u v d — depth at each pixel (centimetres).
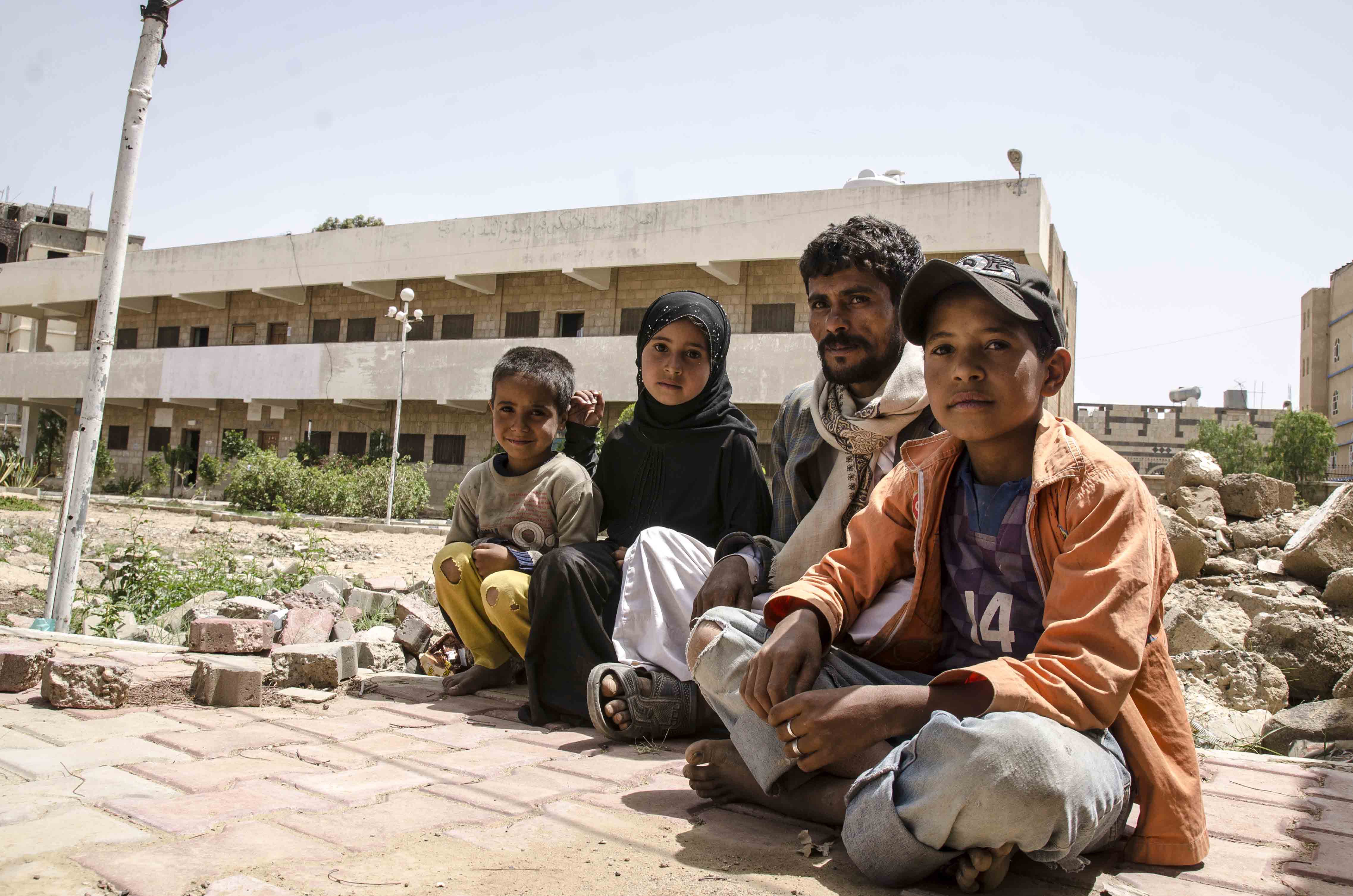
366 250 2266
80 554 471
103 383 482
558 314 2206
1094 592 160
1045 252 1727
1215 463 770
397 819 191
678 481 329
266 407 2591
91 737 250
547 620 300
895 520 201
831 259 258
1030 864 179
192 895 145
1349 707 339
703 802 216
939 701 161
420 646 405
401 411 2408
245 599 435
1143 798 175
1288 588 571
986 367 172
